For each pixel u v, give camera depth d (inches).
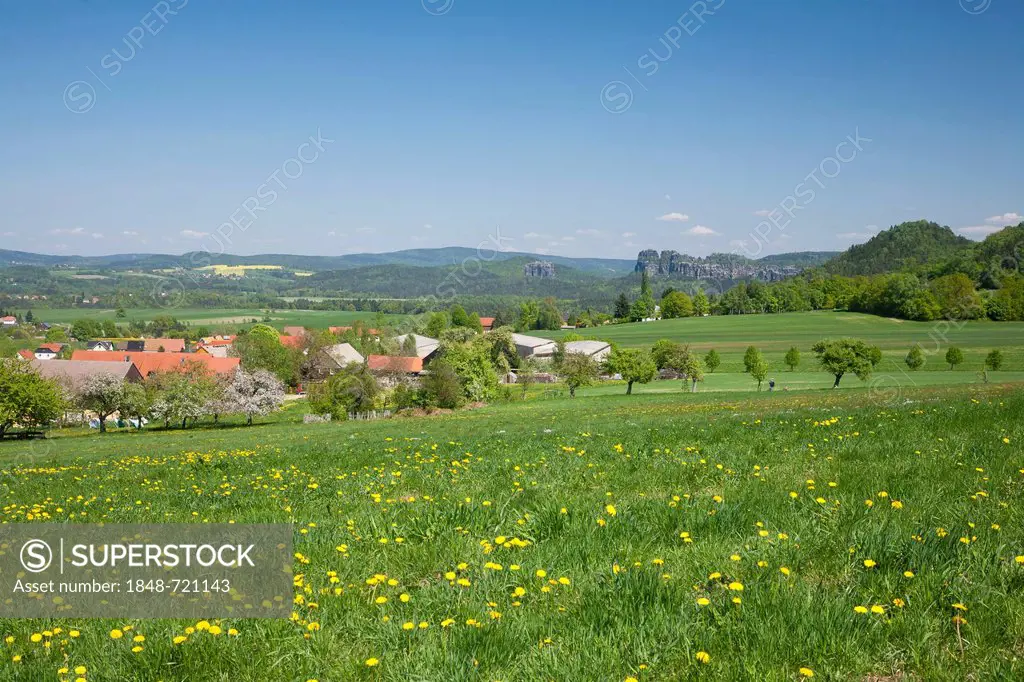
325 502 385.1
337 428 1480.1
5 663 192.2
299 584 238.2
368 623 203.2
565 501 323.3
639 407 1562.5
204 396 2576.3
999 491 305.6
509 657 177.3
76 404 2536.9
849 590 203.2
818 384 3073.3
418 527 292.5
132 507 435.8
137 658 187.9
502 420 1278.3
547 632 189.8
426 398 2486.5
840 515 275.0
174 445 1246.3
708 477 370.9
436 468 459.2
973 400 709.9
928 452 397.1
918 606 190.2
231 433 1663.4
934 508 279.7
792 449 434.3
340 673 177.3
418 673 171.6
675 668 170.1
